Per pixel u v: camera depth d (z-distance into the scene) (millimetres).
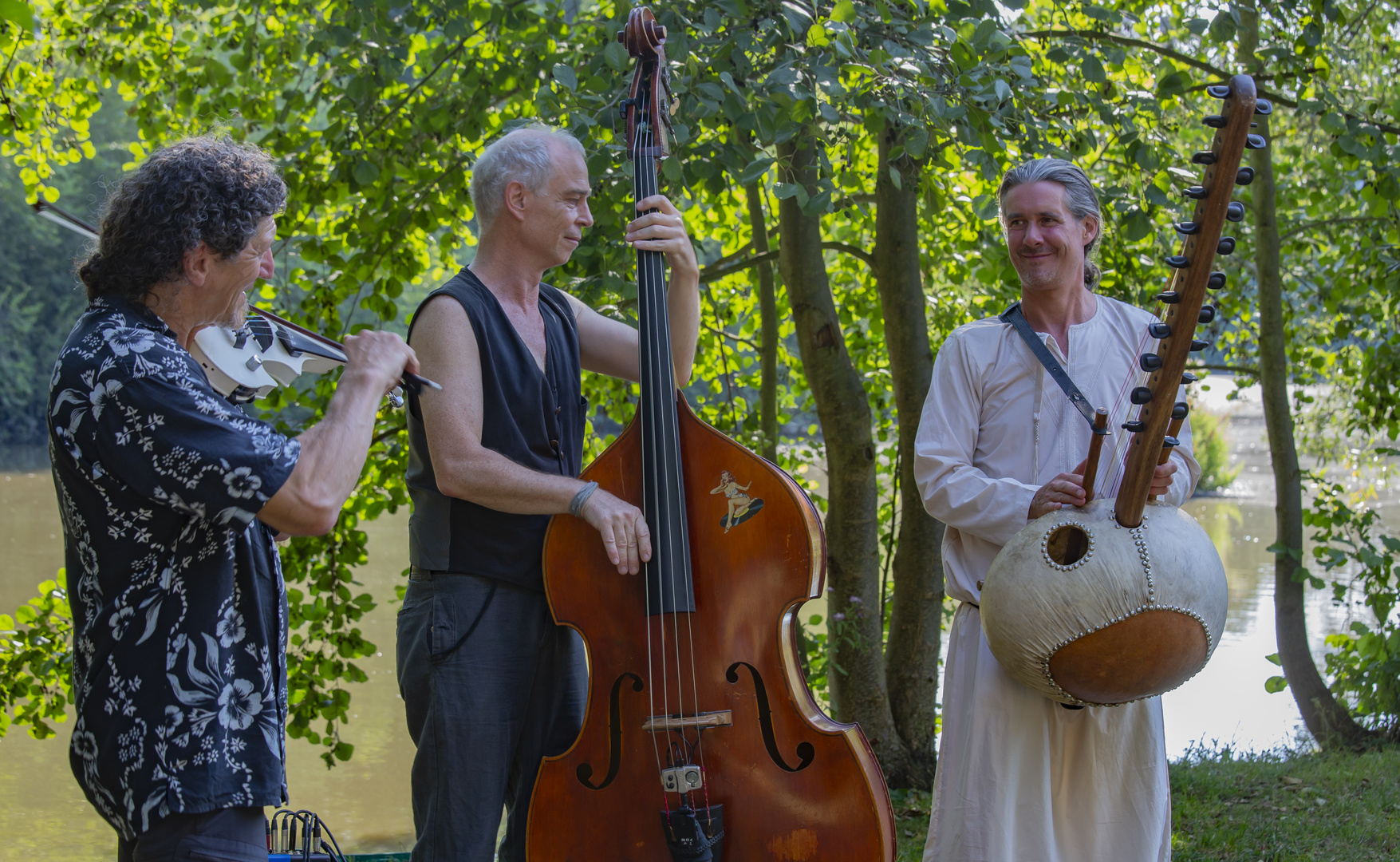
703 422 2342
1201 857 3773
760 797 2184
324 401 5094
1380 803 4336
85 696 1707
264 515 1689
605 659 2279
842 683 5043
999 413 2439
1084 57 4086
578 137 3609
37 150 5672
